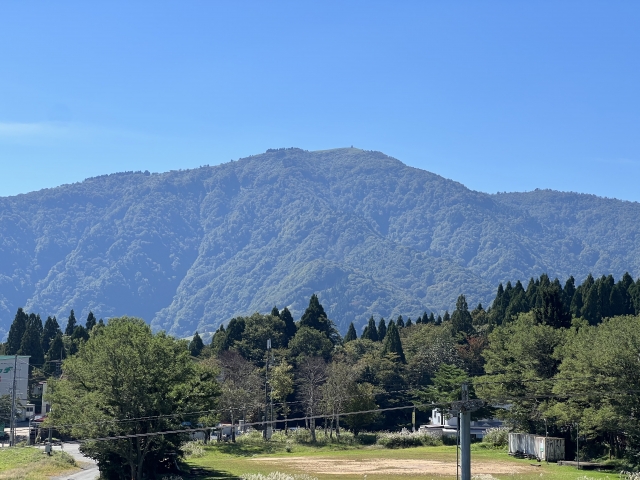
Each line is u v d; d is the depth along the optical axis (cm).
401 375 15238
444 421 13575
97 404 7438
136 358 7450
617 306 14412
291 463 9656
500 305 18050
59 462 9638
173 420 7600
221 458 10656
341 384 12862
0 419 13725
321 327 17962
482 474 8194
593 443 9694
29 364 15612
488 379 10669
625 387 7962
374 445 12281
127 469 7769
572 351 9244
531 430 10469
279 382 13312
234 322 17162
